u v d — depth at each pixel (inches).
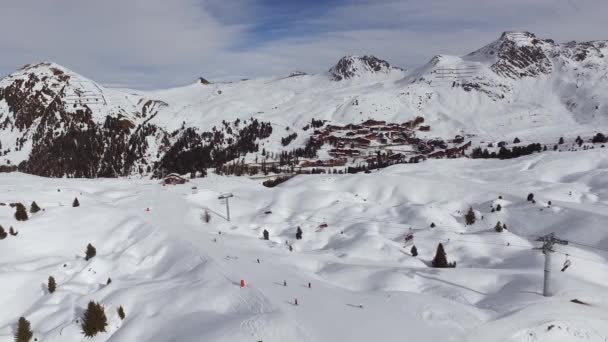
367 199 4658.0
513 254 2847.0
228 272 2145.7
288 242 3299.7
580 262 2509.8
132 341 1656.0
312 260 2628.0
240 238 3161.9
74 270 2549.2
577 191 4165.8
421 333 1518.2
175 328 1667.1
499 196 4033.0
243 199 4685.0
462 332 1541.6
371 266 2576.3
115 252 2888.8
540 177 5093.5
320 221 3796.8
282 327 1502.2
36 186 4842.5
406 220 3727.9
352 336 1461.6
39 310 2047.2
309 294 1856.5
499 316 1681.8
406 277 2236.7
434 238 3203.7
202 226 3457.2
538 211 3526.1
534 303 1797.5
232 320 1604.3
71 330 1798.7
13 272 2379.4
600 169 4945.9
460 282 2202.3
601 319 1673.2
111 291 2149.4
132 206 3988.7
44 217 3257.9
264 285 1950.1
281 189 4857.3
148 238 2952.8
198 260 2429.9
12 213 3373.5
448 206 4025.6
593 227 3056.1
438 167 6190.9
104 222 3339.1
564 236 3100.4
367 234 3253.0
